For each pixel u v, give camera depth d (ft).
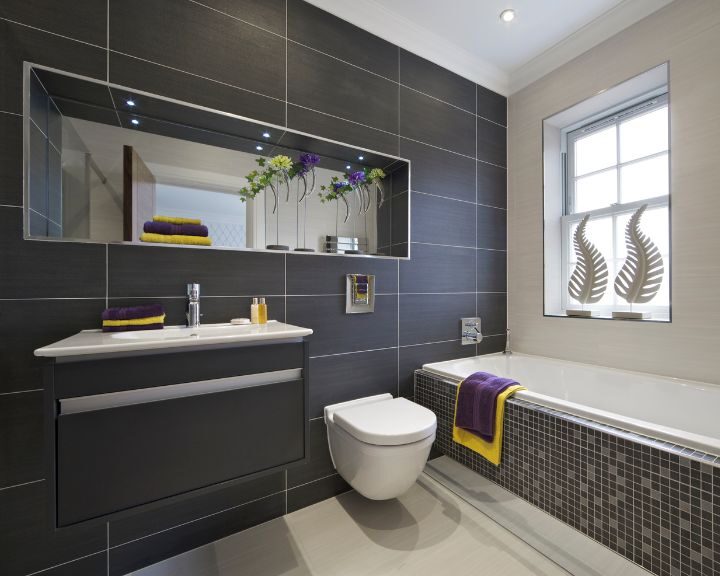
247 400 3.75
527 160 8.12
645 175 6.83
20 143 3.84
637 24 6.17
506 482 5.12
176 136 4.90
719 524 3.12
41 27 3.96
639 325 6.18
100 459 3.05
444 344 7.34
